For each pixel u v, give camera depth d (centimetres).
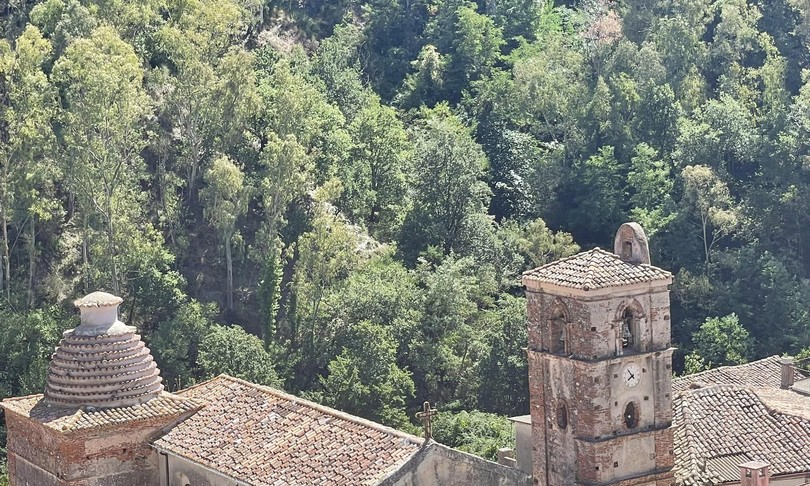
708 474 7519
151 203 13162
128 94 11750
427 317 12012
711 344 12381
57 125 12031
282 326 12088
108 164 11675
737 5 17062
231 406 7000
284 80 13688
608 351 6028
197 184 13400
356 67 16538
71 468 6775
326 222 12125
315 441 6450
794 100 15812
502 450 7812
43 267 12306
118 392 6938
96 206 11575
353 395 10675
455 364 11675
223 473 6438
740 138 14762
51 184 12344
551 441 6212
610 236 14438
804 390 8819
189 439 6800
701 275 13325
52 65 12838
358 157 14362
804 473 7625
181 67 13150
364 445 6297
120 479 6875
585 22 17938
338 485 6041
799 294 13250
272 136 12512
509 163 15262
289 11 17262
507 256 13712
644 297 6109
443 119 15088
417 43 17525
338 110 14662
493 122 15638
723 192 13875
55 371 7019
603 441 6006
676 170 14738
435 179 13838
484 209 14138
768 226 14188
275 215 12381
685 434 7844
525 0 17912
